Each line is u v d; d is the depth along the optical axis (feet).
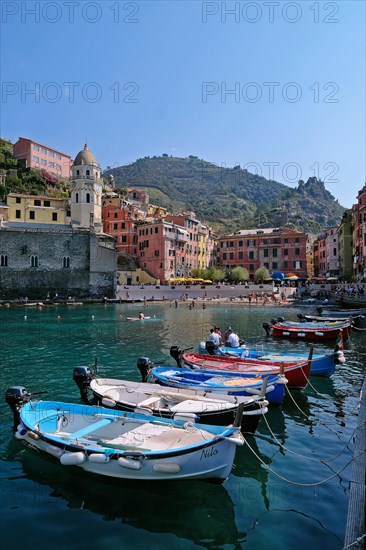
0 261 247.09
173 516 28.81
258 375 52.95
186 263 338.13
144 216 365.81
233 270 319.47
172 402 43.96
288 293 277.64
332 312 164.76
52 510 29.35
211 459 30.86
